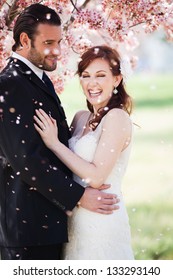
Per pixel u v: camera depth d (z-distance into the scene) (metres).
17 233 3.46
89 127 3.69
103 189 3.58
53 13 3.52
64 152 3.46
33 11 3.49
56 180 3.39
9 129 3.38
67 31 4.11
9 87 3.41
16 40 3.54
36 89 3.46
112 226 3.59
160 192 8.21
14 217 3.47
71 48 4.24
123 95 3.72
